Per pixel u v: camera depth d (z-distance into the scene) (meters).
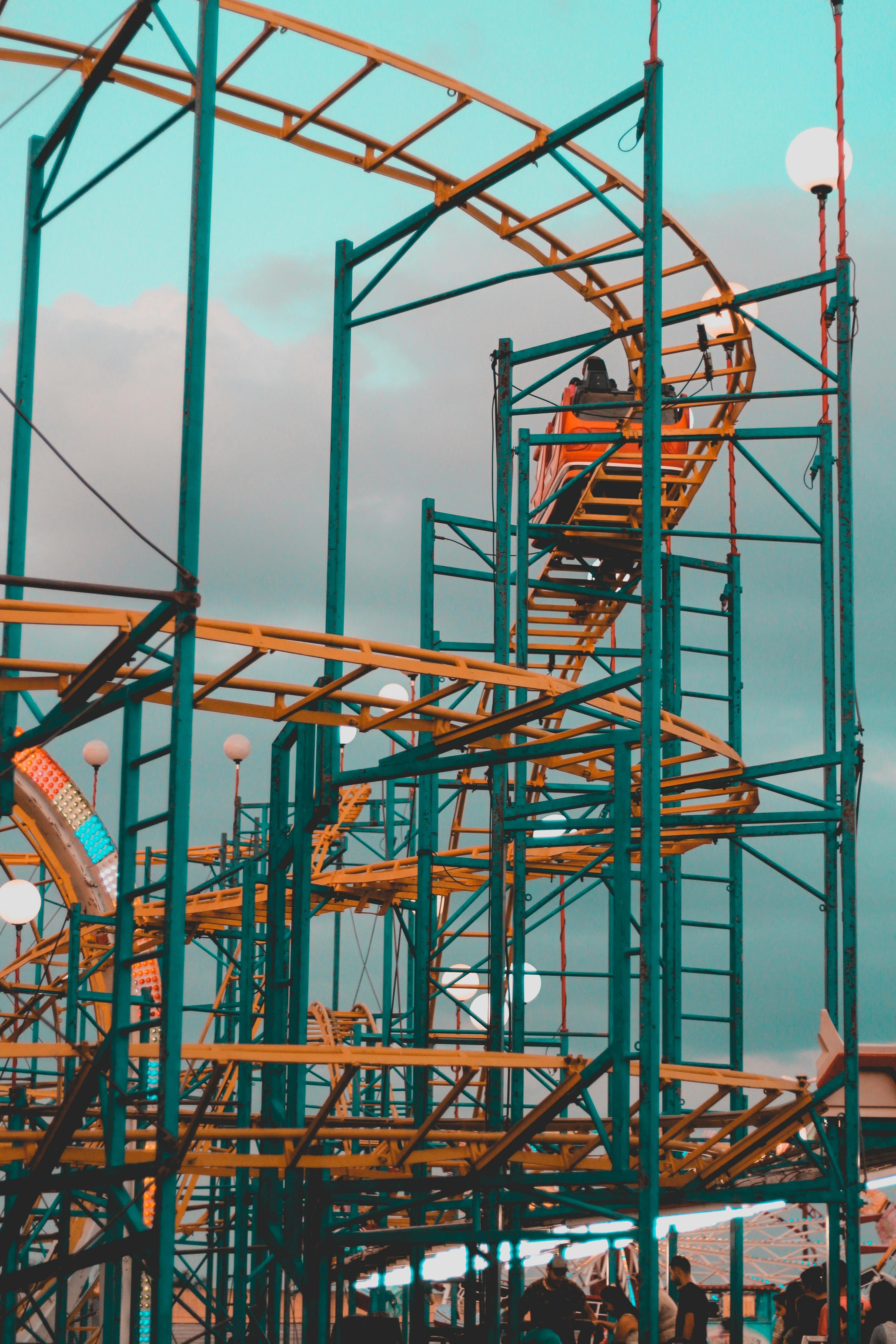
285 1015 14.30
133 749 10.81
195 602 9.93
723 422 20.73
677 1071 12.59
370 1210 14.65
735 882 19.52
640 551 21.92
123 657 11.14
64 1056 11.26
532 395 16.64
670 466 21.73
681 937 19.12
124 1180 9.89
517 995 15.86
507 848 18.58
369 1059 11.23
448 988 17.80
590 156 15.85
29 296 13.95
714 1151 14.73
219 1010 21.12
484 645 19.73
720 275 17.97
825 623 18.30
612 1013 12.31
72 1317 16.69
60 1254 12.59
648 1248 10.23
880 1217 22.34
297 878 13.91
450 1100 12.00
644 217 11.62
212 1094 10.94
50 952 23.31
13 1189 10.48
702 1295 15.84
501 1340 15.83
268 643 12.00
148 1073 20.62
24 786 22.92
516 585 18.11
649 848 10.74
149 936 23.39
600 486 21.55
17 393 13.88
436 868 20.70
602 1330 18.25
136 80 14.68
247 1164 11.85
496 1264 14.05
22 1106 12.52
